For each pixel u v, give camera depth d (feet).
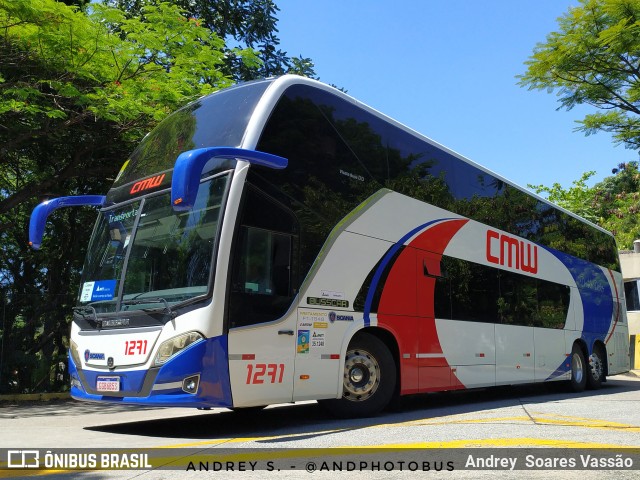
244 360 22.29
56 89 41.88
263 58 67.72
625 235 128.26
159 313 22.53
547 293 44.01
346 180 27.81
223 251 22.26
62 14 39.34
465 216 35.83
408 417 27.55
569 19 68.95
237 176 23.13
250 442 20.52
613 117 75.46
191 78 45.55
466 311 34.24
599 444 18.95
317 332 25.11
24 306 42.16
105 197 28.68
